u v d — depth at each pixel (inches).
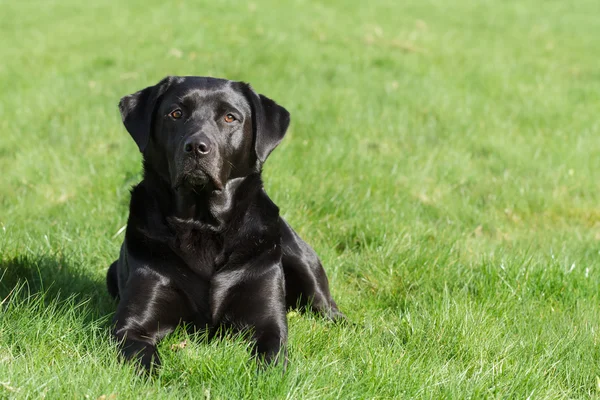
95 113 517.7
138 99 236.1
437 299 254.2
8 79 643.5
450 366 207.3
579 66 773.3
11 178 409.7
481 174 445.4
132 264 226.2
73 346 197.5
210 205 223.5
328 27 828.6
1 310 215.9
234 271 227.3
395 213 354.9
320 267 274.4
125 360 194.9
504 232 369.1
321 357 209.6
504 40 882.8
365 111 527.8
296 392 177.5
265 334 223.5
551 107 579.8
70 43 779.4
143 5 965.2
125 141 462.0
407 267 291.1
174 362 197.6
